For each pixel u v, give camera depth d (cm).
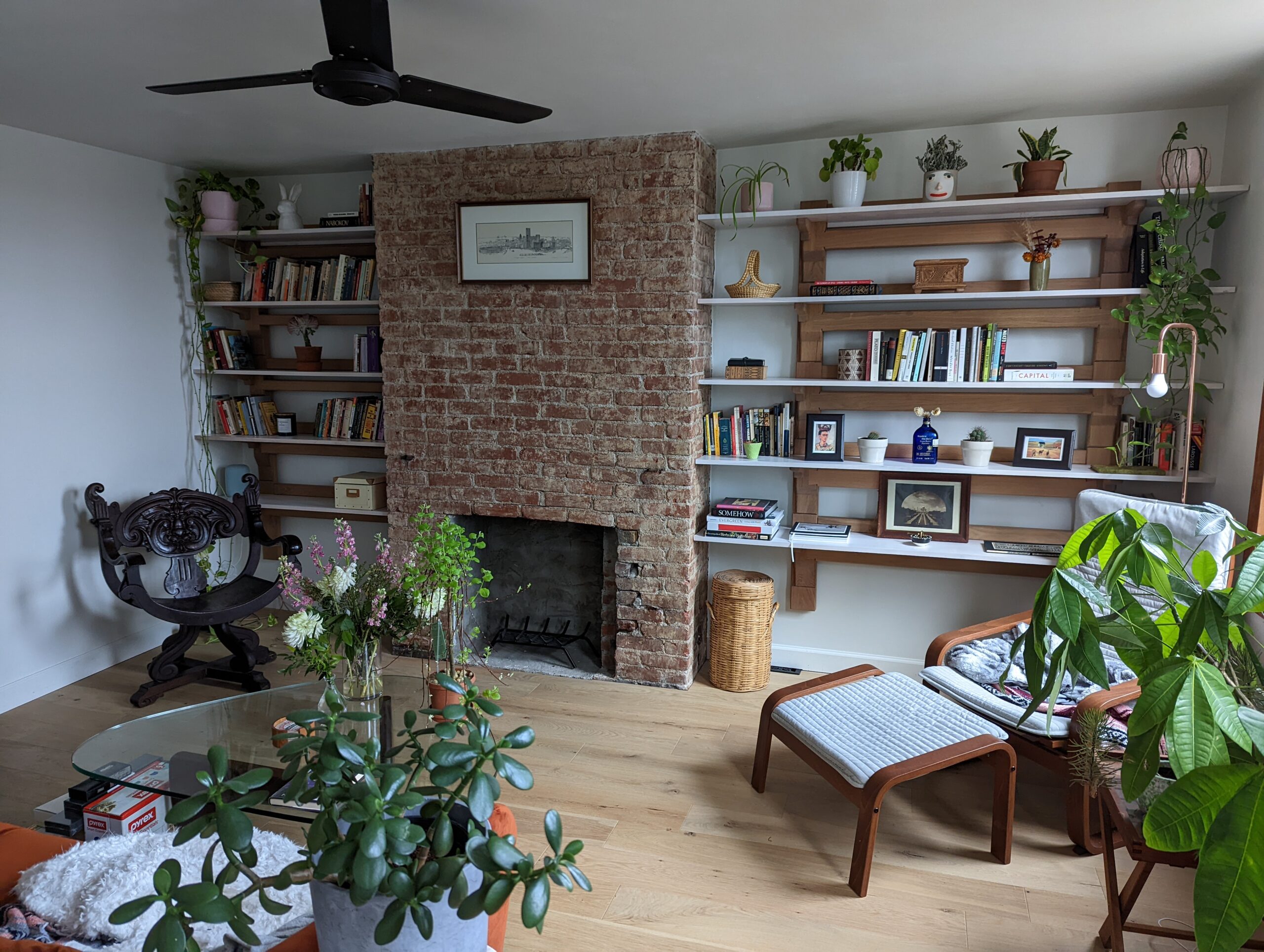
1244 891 100
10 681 366
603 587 404
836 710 282
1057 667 140
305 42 256
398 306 405
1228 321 324
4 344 360
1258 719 119
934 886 247
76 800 251
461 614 423
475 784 103
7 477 363
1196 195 313
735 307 402
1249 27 245
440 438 408
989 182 359
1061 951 220
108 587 408
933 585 392
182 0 222
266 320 470
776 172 384
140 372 432
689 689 389
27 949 132
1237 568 294
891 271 378
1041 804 293
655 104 319
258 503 418
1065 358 363
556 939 224
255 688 383
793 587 407
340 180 454
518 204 378
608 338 376
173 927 92
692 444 376
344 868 99
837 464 369
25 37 251
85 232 396
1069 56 270
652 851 263
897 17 235
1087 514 321
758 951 220
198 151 407
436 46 257
